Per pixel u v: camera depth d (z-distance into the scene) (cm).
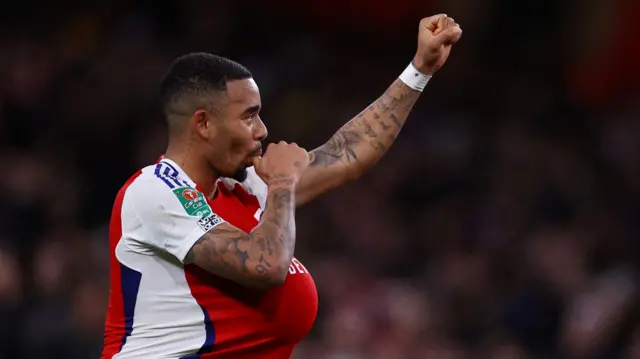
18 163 3366
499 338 2561
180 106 1179
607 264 2917
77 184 3403
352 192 3294
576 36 4175
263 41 4069
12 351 2494
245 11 4169
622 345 2394
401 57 4244
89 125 3569
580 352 2431
